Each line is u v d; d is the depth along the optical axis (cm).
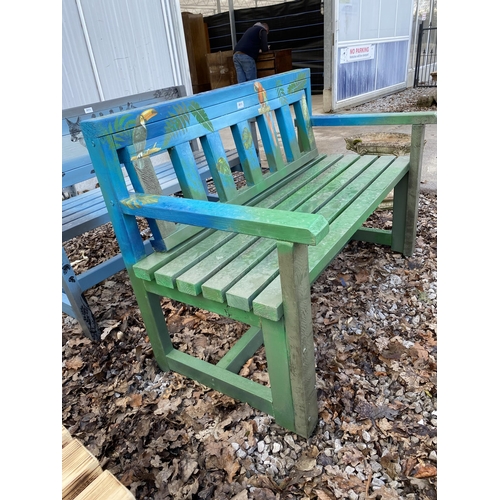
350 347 187
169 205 132
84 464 76
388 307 212
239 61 722
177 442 152
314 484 132
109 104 284
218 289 131
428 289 222
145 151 154
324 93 688
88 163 268
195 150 352
